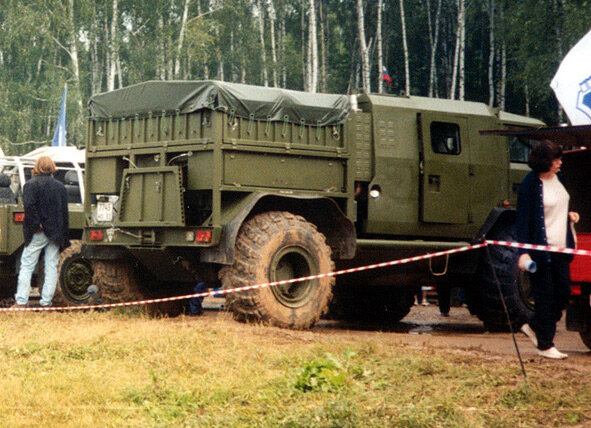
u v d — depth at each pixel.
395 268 9.92
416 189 9.97
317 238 8.65
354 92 9.98
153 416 4.58
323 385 5.18
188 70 36.56
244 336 7.22
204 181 8.55
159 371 5.73
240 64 38.88
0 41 33.41
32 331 7.49
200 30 33.44
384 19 43.00
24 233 9.72
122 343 6.69
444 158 10.11
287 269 8.59
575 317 7.58
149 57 33.97
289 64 39.62
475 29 40.28
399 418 4.34
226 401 4.91
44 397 4.88
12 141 34.09
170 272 9.29
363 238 9.83
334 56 44.56
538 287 6.67
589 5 26.59
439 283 10.28
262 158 8.72
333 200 8.99
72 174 11.77
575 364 6.31
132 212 9.01
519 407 4.74
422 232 10.02
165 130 8.98
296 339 7.27
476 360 6.27
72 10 33.03
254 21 41.59
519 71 35.31
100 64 37.66
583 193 8.12
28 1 33.75
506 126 10.77
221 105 8.39
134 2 34.78
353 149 9.34
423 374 5.70
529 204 6.65
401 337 8.62
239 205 8.45
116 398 4.97
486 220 10.04
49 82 33.69
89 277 11.08
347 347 6.59
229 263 8.19
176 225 8.48
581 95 8.21
